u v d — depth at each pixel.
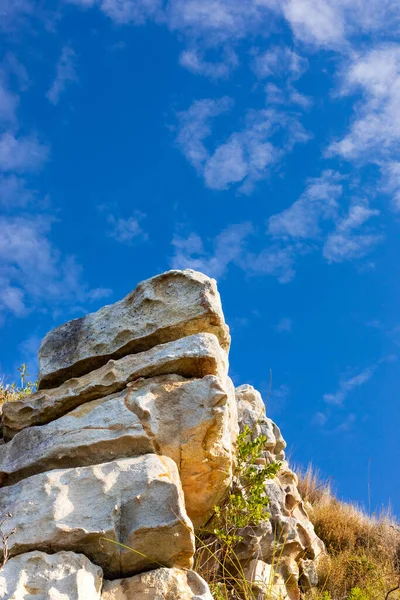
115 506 4.31
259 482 5.43
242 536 5.71
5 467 5.07
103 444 4.84
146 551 4.19
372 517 9.25
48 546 4.23
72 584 3.87
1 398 7.66
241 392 7.50
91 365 5.77
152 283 5.79
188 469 4.83
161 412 4.91
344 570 7.00
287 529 6.32
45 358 5.99
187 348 5.23
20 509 4.49
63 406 5.46
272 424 7.36
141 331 5.61
